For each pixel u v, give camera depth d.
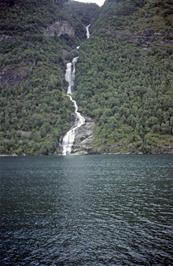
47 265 35.88
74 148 188.88
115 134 189.62
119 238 43.47
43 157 171.50
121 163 130.12
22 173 107.00
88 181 88.19
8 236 45.09
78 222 50.88
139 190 73.94
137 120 195.12
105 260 36.84
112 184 82.62
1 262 36.81
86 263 36.19
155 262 35.97
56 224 50.12
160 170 105.31
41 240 43.41
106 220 51.59
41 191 75.50
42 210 58.44
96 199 66.25
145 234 44.66
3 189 78.69
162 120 193.88
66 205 61.78
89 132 198.88
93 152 183.75
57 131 197.75
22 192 74.62
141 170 106.81
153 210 56.56
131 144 181.62
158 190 73.19
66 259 37.38
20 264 36.25
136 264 35.59
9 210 58.78
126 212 55.81
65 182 87.56
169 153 174.12
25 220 52.38
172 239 42.53
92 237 44.16
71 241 42.84
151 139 182.12
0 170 115.88
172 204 60.28
